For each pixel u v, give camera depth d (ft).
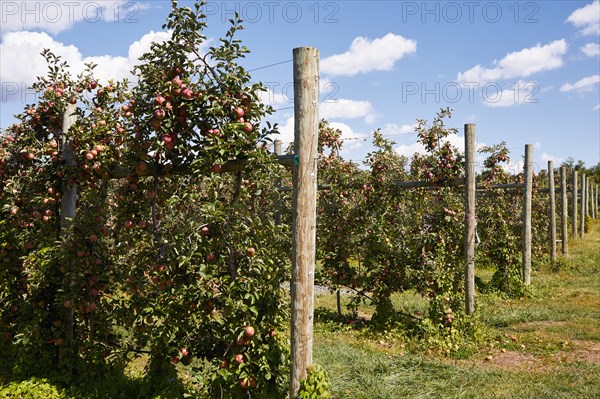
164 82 15.25
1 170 19.85
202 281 14.62
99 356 16.99
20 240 19.35
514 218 47.52
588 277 45.32
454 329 25.94
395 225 29.78
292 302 14.37
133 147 15.83
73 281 16.87
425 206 30.48
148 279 16.16
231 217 15.24
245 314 14.64
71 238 16.98
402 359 21.33
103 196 17.93
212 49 15.01
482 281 43.80
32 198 18.38
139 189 16.30
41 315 17.38
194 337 15.34
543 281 43.83
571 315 30.55
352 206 30.45
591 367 20.80
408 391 17.92
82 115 18.52
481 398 17.25
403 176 35.17
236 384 14.79
